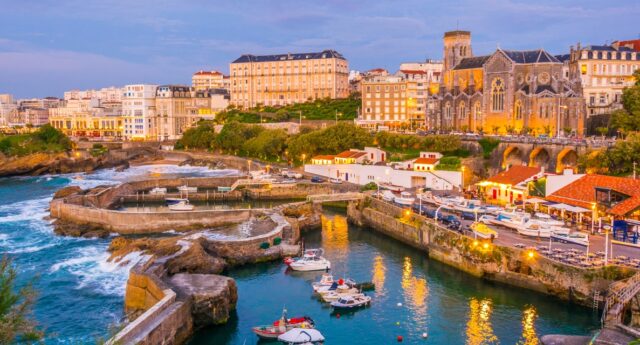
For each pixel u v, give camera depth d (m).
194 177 195.62
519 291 81.44
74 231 115.12
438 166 153.12
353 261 98.06
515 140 153.75
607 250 75.62
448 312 75.38
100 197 146.12
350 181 168.75
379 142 193.25
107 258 96.12
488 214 108.44
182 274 77.75
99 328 69.69
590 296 72.81
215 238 103.94
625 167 116.56
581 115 173.62
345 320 73.19
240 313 75.12
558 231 89.00
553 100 174.62
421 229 103.69
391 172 154.88
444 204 116.88
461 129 199.00
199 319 68.81
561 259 78.06
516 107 184.88
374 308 77.00
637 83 150.75
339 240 113.19
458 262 92.19
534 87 180.38
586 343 58.81
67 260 96.75
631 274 70.56
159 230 120.00
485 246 86.56
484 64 191.62
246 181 169.25
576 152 134.25
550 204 100.94
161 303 63.72
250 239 98.06
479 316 73.81
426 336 68.12
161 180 180.12
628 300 65.25
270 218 118.31
